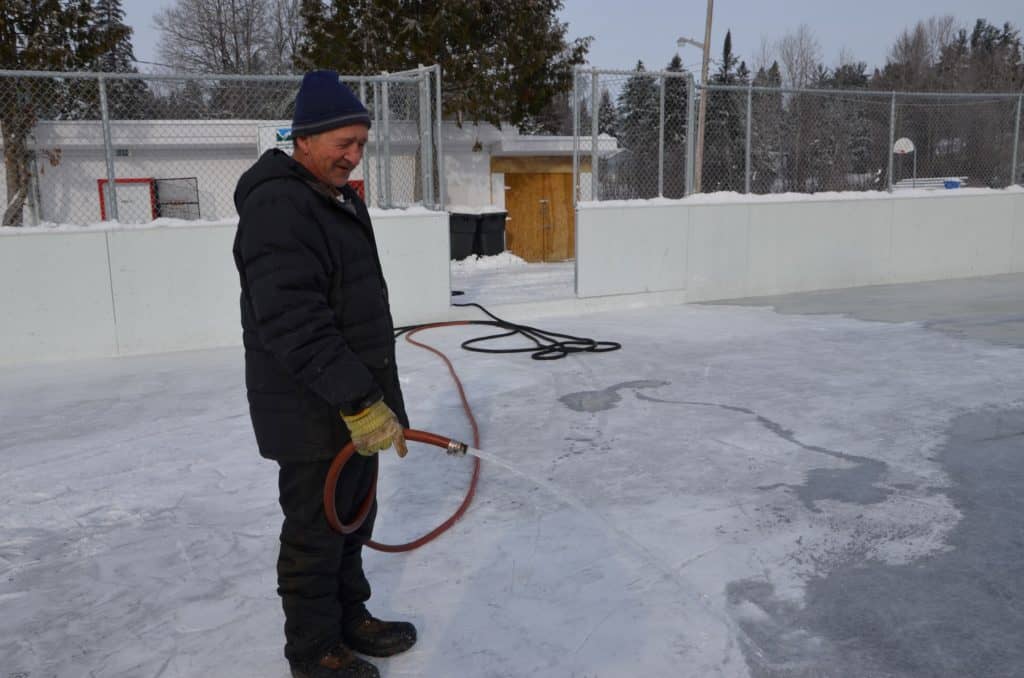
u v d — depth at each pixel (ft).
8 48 48.39
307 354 6.70
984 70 150.20
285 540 7.62
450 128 54.75
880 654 8.36
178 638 8.98
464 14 53.31
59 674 8.36
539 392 18.95
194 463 14.73
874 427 15.71
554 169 58.08
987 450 14.29
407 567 10.42
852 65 143.64
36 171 41.55
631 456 14.46
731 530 11.32
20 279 23.29
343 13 54.49
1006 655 8.30
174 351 25.17
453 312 28.86
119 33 51.78
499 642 8.68
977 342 23.32
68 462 14.93
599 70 30.30
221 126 45.27
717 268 33.09
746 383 19.29
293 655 7.73
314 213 7.01
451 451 7.57
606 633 8.81
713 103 37.29
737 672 8.09
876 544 10.81
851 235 35.70
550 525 11.61
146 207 45.44
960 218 38.11
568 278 43.19
